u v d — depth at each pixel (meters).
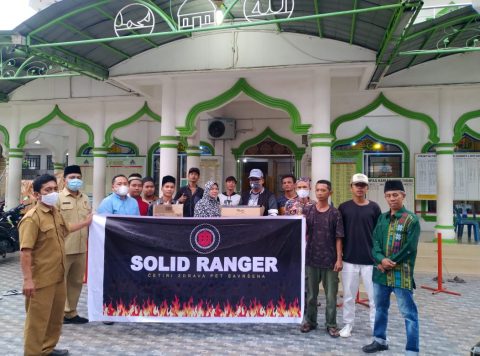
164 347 4.06
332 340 4.26
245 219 4.59
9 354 3.83
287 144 12.53
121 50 7.70
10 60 8.16
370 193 11.69
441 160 9.24
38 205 3.68
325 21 6.61
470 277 7.46
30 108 10.80
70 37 6.77
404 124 12.20
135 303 4.52
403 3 4.86
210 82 8.23
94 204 10.47
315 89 7.69
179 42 7.79
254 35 7.51
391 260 3.72
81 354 3.86
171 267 4.55
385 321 3.94
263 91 8.02
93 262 4.53
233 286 4.54
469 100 9.09
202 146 13.02
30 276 3.47
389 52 6.50
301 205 5.15
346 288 4.37
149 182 5.81
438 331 4.61
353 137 12.49
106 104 10.48
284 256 4.55
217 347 4.07
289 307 4.50
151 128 13.88
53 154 15.01
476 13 6.24
